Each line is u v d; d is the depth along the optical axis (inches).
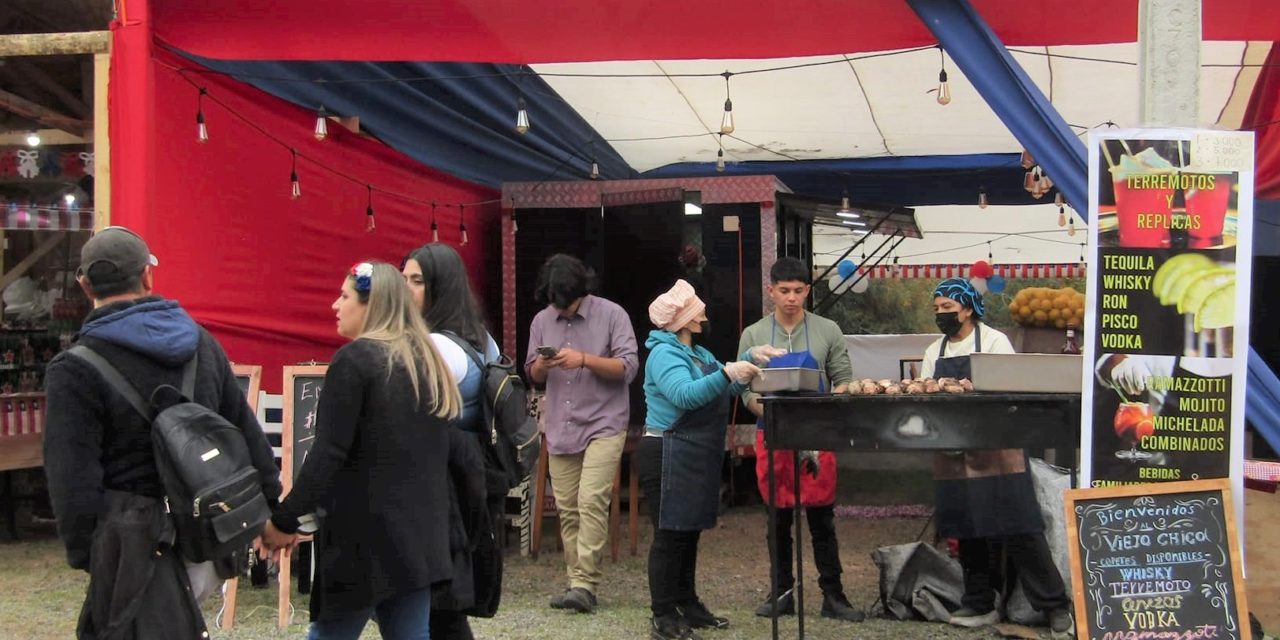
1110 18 189.3
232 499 97.1
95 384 96.7
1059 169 161.0
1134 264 133.8
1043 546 162.7
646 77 272.1
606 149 373.7
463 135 295.3
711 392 152.9
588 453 186.5
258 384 179.0
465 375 120.2
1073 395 141.0
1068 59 255.6
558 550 242.2
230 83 218.2
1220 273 132.9
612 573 220.1
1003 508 161.8
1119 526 131.8
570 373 190.2
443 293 124.4
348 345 107.1
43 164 257.1
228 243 219.0
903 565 179.2
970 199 443.2
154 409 98.9
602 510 185.9
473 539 120.0
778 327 182.9
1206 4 188.1
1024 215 472.1
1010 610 171.5
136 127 185.6
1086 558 131.3
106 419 97.9
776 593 151.1
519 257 297.4
